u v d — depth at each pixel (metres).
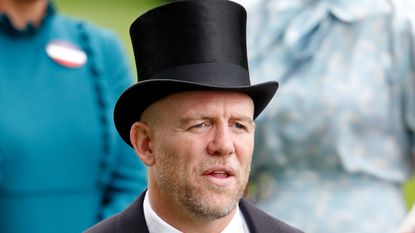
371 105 9.27
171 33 6.86
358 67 9.34
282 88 9.37
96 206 8.59
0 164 8.22
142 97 6.88
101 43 8.86
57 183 8.38
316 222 9.26
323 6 9.46
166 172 6.80
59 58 8.55
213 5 6.87
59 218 8.39
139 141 7.02
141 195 7.12
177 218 6.86
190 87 6.69
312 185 9.31
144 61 7.02
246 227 7.11
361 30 9.40
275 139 9.36
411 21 9.41
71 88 8.53
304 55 9.39
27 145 8.27
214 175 6.68
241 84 6.82
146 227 6.97
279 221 7.22
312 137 9.28
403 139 9.38
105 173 8.62
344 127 9.23
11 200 8.26
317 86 9.31
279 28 9.51
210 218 6.75
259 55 9.52
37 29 8.55
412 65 9.37
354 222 9.20
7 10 8.45
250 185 9.64
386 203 9.26
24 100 8.36
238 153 6.73
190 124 6.71
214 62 6.82
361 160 9.26
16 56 8.43
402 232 8.91
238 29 6.95
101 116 8.61
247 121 6.80
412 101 9.35
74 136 8.45
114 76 8.88
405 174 9.39
